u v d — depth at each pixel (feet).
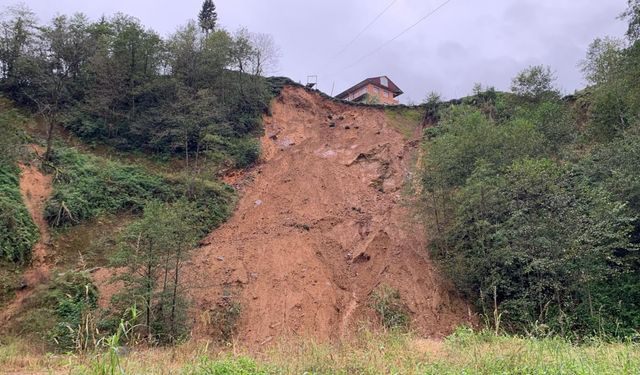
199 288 58.54
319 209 86.89
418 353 29.17
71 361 22.26
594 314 53.72
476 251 64.03
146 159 93.30
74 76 100.53
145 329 49.80
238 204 87.61
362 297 66.80
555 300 57.31
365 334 34.22
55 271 63.57
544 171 63.00
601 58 99.40
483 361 25.29
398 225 80.43
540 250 57.82
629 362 23.81
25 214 69.26
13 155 76.02
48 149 82.02
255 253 71.82
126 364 26.03
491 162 71.92
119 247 56.08
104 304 57.41
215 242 75.87
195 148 97.45
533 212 60.95
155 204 58.90
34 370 37.99
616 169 63.82
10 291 59.82
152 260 53.21
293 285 66.23
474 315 59.98
